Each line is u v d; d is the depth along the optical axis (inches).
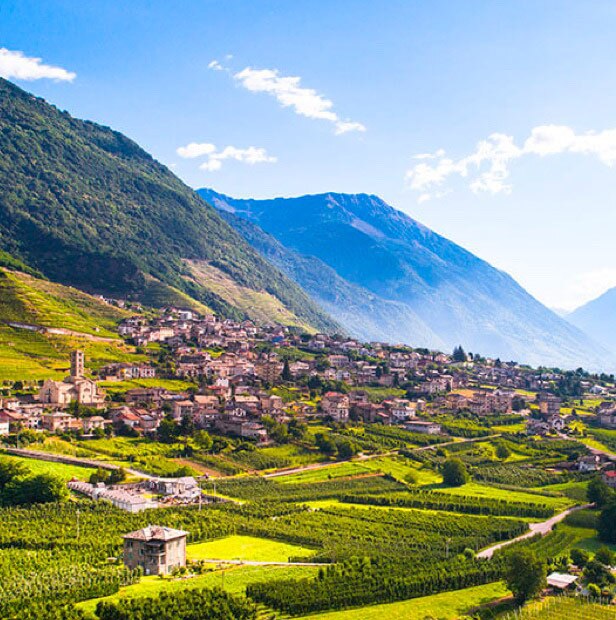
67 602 6820.9
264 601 7396.7
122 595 7185.0
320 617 7308.1
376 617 7372.1
